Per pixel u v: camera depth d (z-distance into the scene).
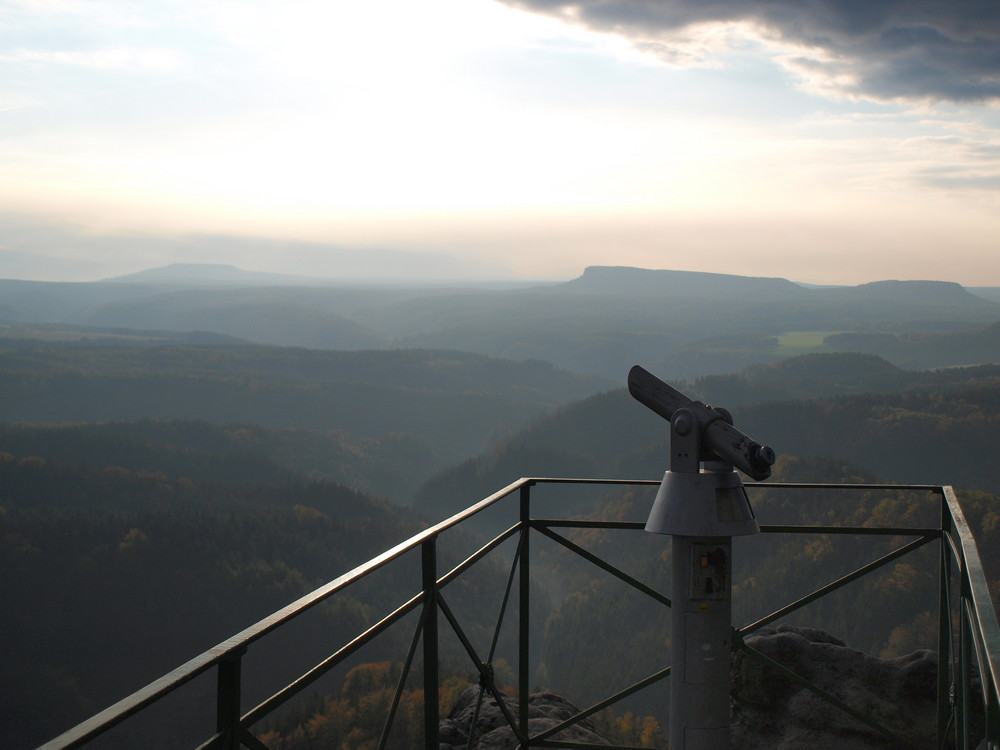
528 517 3.34
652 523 2.01
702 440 2.02
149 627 58.84
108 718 1.17
